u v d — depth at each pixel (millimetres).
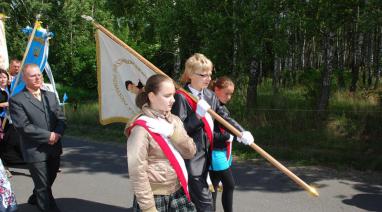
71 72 23938
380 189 5566
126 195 5520
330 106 10695
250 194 5422
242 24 9461
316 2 9219
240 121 9633
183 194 2816
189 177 3463
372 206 4906
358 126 8617
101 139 9828
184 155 2836
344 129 8703
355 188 5617
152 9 14445
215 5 9828
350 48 16781
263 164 7035
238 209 4875
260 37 9688
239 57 9906
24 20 24016
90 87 23203
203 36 10266
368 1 8359
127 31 20562
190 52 11672
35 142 4410
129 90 4230
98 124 11578
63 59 24016
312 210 4801
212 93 3828
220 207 4965
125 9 15828
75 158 7809
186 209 2785
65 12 24031
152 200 2576
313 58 19703
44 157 4430
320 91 11000
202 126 3463
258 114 9797
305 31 10461
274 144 8359
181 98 3420
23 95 4395
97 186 5938
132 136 2604
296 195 5352
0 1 23141
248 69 10633
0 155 6887
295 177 3107
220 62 10266
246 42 9758
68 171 6816
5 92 6527
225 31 9664
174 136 2711
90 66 23203
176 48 11906
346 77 15430
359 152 7449
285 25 9281
